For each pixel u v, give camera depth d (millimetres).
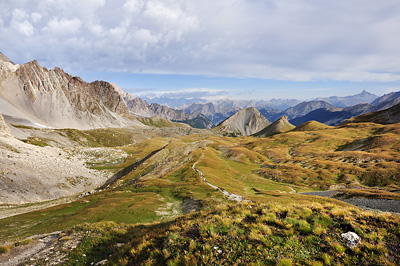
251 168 104500
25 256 19234
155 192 67688
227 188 62875
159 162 136750
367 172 74125
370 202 45281
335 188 68000
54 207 65125
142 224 27094
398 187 61000
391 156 85500
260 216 16156
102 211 48125
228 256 11406
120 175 134500
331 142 140500
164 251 13086
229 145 172250
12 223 49812
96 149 193750
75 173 114125
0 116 124562
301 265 10266
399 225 12758
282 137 171875
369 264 10102
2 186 75375
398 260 10023
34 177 88500
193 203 49500
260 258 10945
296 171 86500
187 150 168375
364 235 12156
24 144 120375
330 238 12336
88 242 20656
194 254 12047
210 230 14609
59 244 21125
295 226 14203
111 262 15234
